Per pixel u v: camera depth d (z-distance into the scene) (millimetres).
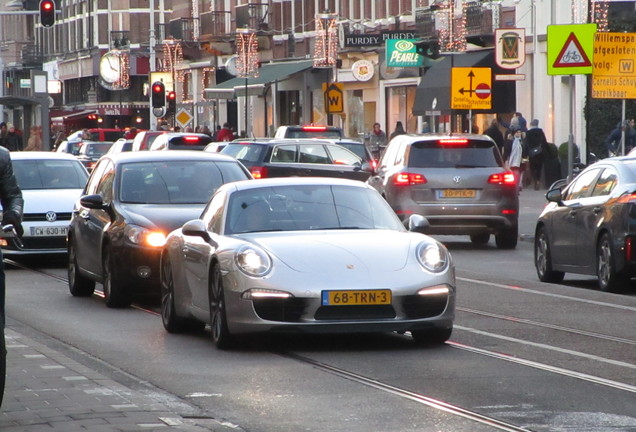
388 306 24391
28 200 44438
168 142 75750
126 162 35406
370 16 114875
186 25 154875
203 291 26250
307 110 124062
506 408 19016
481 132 96500
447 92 93000
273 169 59500
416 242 25453
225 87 128625
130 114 197750
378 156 95375
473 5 93938
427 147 49594
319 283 24250
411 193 49094
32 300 35219
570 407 19047
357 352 24688
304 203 26797
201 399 20062
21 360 23062
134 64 195125
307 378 21891
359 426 17891
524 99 92688
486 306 32219
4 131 114875
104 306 33719
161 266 29031
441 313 24734
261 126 135875
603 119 82375
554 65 51000
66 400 19078
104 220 34125
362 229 26375
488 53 92812
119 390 19938
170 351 25375
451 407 19141
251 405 19516
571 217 37062
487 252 49438
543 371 22312
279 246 25047
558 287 36938
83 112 197000
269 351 25016
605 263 35344
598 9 81250
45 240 43969
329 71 117812
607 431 17359
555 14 88500
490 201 49250
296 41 127875
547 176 84125
